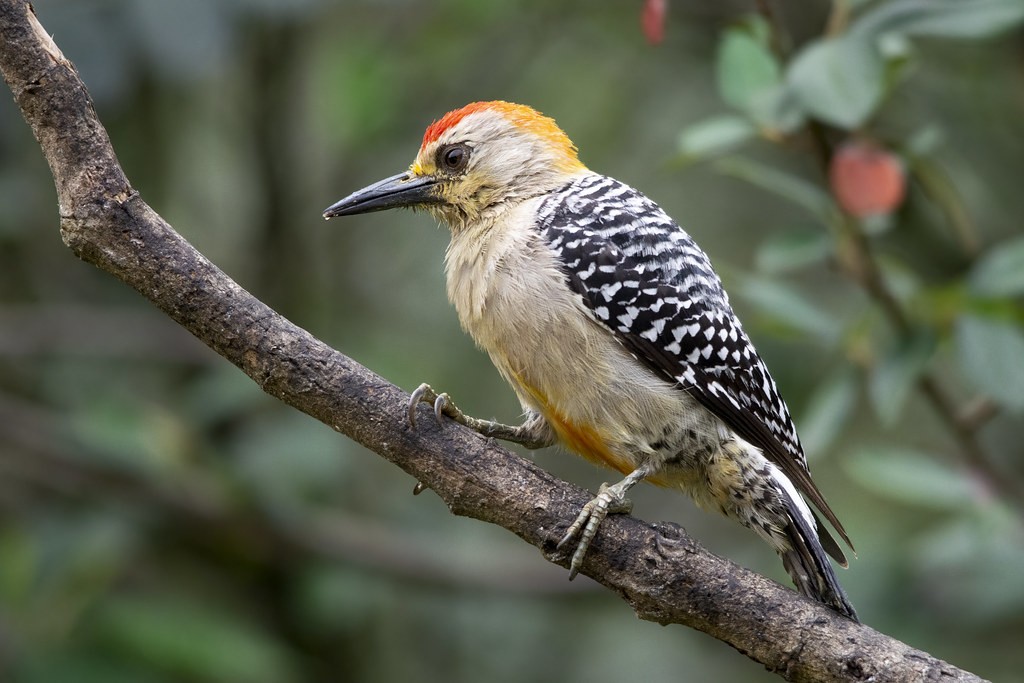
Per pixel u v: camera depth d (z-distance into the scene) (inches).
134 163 497.7
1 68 257.1
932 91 534.6
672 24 543.8
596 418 323.0
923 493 397.4
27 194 466.0
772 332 390.0
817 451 369.7
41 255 508.4
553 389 324.5
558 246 326.0
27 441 431.2
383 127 536.1
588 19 563.8
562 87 570.9
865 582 442.0
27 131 453.7
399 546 460.4
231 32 418.0
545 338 321.1
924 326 359.3
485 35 563.8
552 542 274.4
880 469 403.2
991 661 482.9
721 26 463.5
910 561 443.8
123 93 422.9
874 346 382.0
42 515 432.1
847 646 262.1
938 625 430.0
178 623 411.2
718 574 269.3
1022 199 525.7
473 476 274.8
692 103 568.7
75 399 471.8
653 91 570.9
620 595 275.7
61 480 432.8
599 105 567.5
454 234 366.3
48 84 256.4
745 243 558.6
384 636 510.9
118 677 400.5
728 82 361.1
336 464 457.4
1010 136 529.3
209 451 451.5
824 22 513.7
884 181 343.0
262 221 517.3
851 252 358.6
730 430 327.6
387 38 549.6
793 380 507.5
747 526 330.0
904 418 538.6
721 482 324.8
